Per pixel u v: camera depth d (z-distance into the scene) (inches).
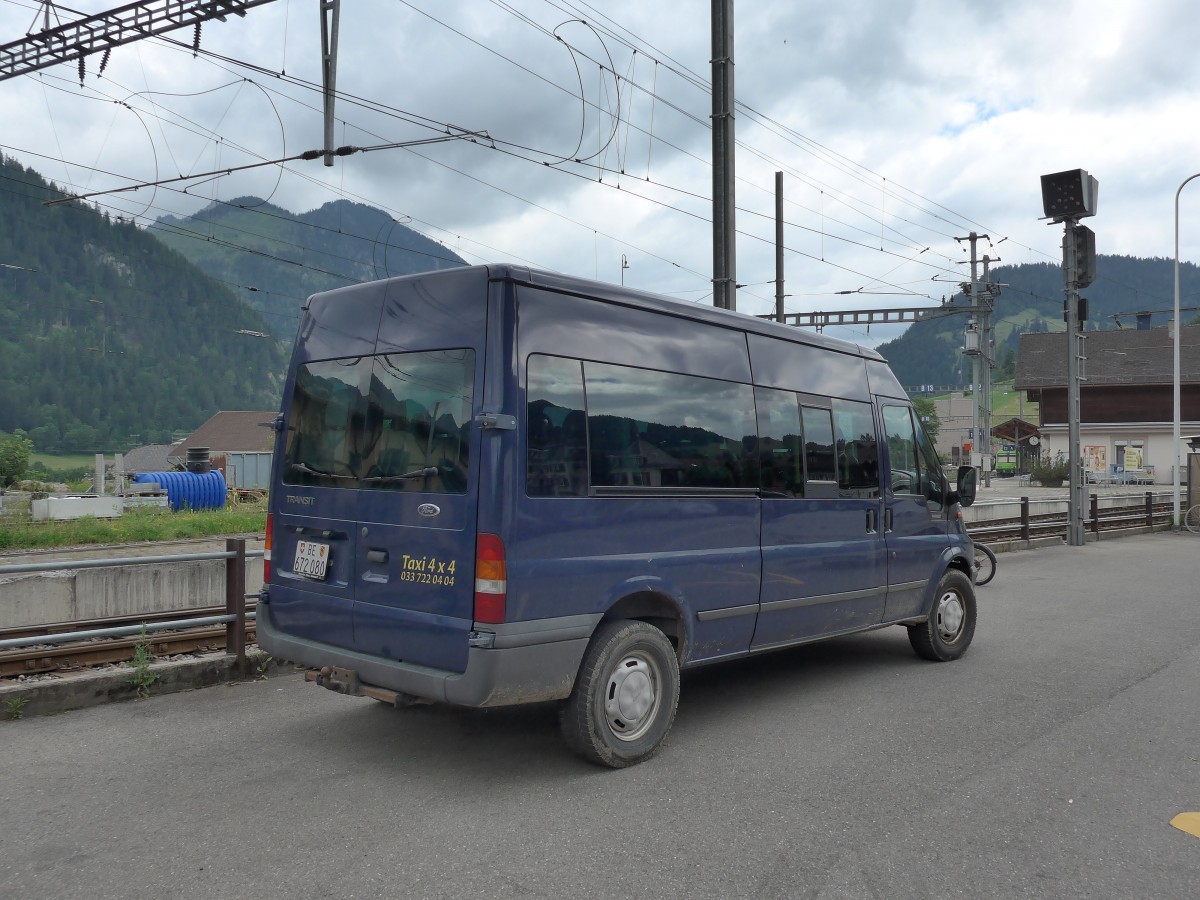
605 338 195.9
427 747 204.1
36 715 224.8
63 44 492.7
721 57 613.0
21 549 608.7
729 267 614.2
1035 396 2292.1
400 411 190.4
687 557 209.3
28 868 140.8
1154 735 217.9
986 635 348.8
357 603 192.7
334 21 456.8
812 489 248.5
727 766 194.1
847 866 145.5
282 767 189.3
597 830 158.6
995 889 138.4
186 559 254.4
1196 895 137.6
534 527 177.0
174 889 134.3
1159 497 1074.7
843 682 272.1
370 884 136.9
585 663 187.8
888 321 1547.7
